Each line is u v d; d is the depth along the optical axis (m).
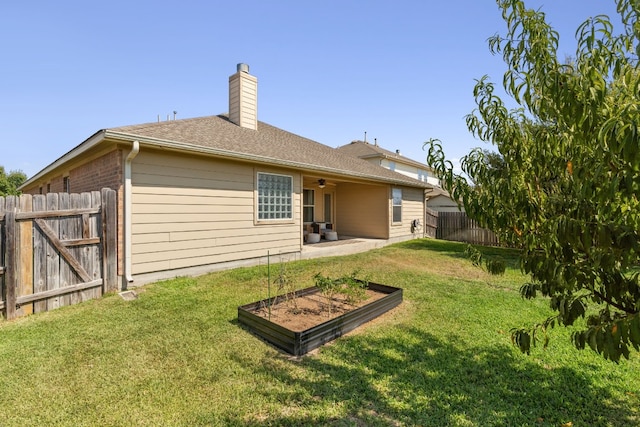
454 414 2.47
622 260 1.50
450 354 3.44
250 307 4.55
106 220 5.39
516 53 2.03
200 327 4.07
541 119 1.98
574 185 1.69
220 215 7.25
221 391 2.73
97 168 6.88
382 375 3.00
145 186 6.05
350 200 13.89
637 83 1.47
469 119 2.50
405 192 14.03
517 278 7.10
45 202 4.68
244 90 9.85
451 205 22.92
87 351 3.41
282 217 8.69
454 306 5.04
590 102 1.50
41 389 2.74
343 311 4.62
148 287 5.81
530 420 2.41
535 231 1.96
